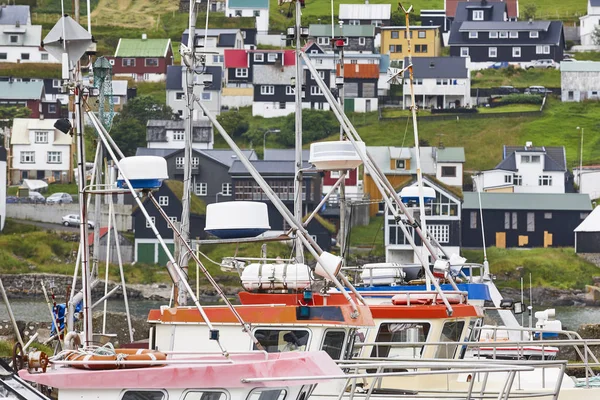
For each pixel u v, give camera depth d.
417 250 62.31
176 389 39.47
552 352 78.31
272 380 38.81
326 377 39.06
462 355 58.25
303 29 69.44
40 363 40.28
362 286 68.19
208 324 44.00
